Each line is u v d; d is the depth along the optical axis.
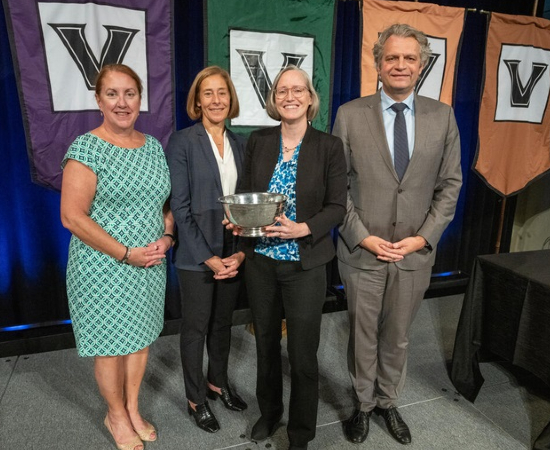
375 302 1.77
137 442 1.79
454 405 2.11
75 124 2.25
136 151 1.59
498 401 2.15
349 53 2.95
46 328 2.62
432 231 1.68
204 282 1.78
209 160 1.73
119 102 1.50
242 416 2.00
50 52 2.14
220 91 1.72
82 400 2.10
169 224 1.80
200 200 1.73
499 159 3.16
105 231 1.53
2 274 2.54
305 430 1.67
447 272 3.68
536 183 3.65
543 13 3.42
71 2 2.13
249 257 1.60
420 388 2.24
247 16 2.42
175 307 2.91
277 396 1.79
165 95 2.39
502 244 3.83
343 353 2.57
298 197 1.50
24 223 2.51
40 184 2.26
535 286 1.85
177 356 2.52
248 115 2.54
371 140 1.66
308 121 1.57
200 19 2.57
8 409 2.03
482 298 2.14
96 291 1.57
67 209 1.48
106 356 1.66
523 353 1.92
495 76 2.99
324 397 2.16
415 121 1.65
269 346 1.68
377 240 1.68
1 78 2.31
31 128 2.18
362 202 1.71
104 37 2.22
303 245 1.50
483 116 3.04
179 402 2.10
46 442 1.83
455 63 2.88
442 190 1.74
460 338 2.17
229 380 2.28
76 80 2.21
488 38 2.92
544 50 3.07
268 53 2.50
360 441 1.85
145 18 2.27
